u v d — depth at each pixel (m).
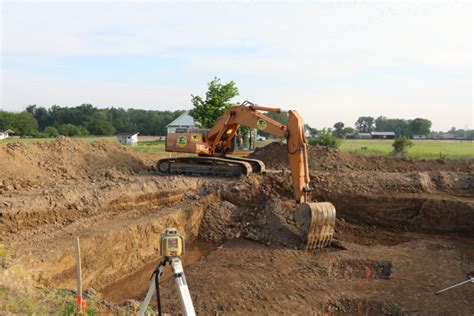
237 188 16.73
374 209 16.50
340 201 17.00
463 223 15.40
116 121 99.56
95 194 14.02
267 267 11.70
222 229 15.29
